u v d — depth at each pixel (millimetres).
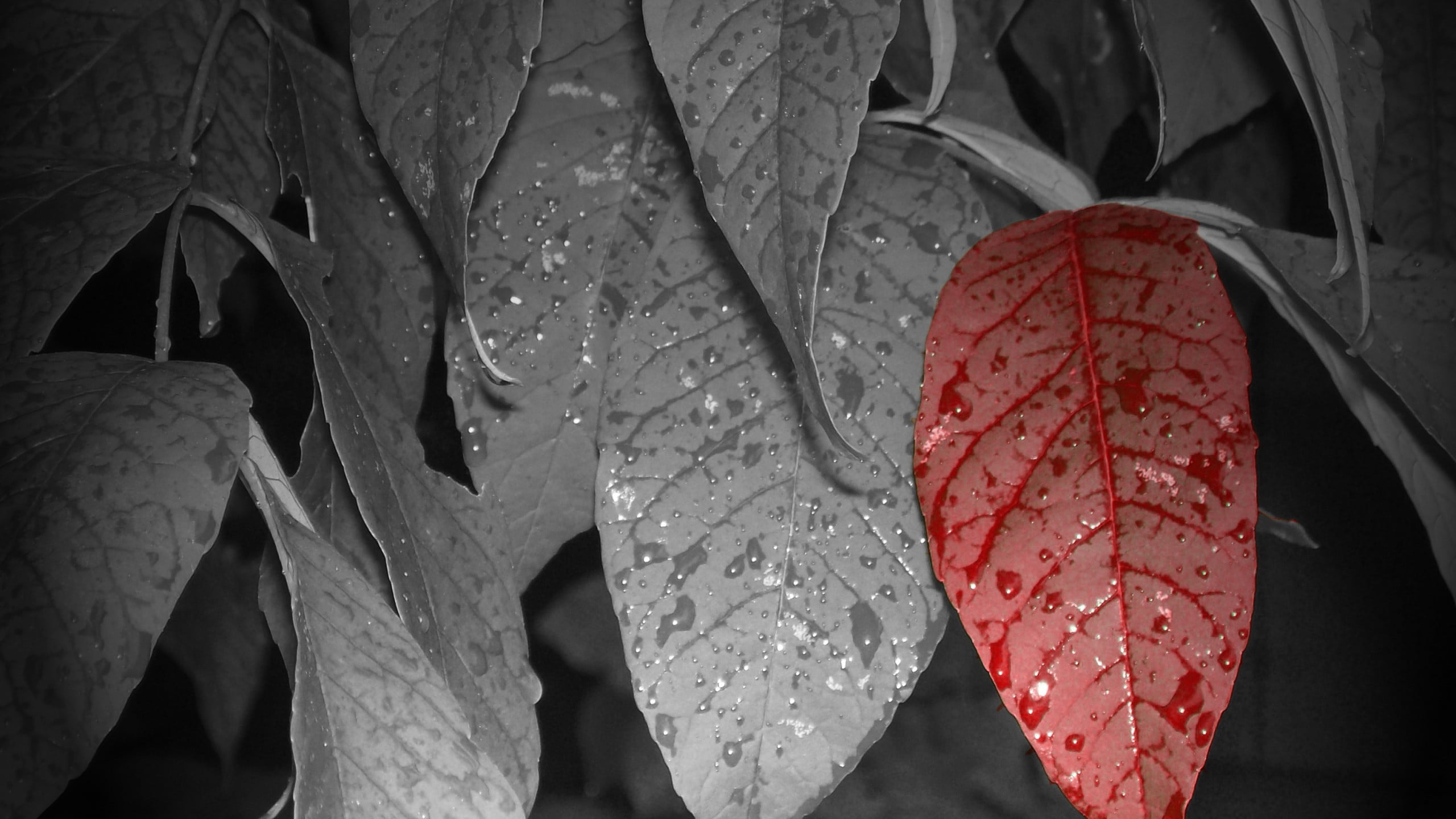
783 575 670
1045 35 769
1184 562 635
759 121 630
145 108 722
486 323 706
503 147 708
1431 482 695
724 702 665
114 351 937
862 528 671
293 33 734
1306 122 764
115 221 662
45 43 718
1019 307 652
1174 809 626
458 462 800
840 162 622
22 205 665
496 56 646
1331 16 676
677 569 669
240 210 689
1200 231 695
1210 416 641
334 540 715
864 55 625
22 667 623
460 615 689
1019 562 638
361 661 664
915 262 680
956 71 737
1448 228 722
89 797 1079
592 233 711
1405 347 668
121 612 627
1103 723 631
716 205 628
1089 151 779
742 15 635
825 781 664
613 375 680
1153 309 649
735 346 681
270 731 1055
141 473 636
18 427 640
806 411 676
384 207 727
